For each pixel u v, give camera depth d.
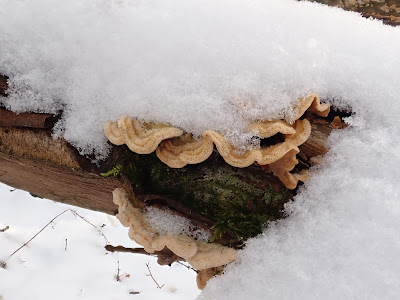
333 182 0.24
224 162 0.25
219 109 0.23
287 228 0.25
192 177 0.26
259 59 0.23
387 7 0.40
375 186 0.23
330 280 0.23
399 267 0.22
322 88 0.23
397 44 0.25
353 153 0.24
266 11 0.25
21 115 0.26
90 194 0.31
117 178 0.27
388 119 0.24
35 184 0.31
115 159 0.27
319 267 0.24
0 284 0.56
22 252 0.60
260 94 0.23
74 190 0.31
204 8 0.25
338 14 0.26
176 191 0.27
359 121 0.24
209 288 0.27
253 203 0.26
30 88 0.25
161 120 0.24
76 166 0.27
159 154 0.24
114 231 0.65
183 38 0.24
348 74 0.24
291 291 0.24
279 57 0.23
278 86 0.23
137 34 0.24
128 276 0.61
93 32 0.24
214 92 0.23
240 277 0.26
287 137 0.23
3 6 0.25
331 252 0.24
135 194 0.27
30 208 0.66
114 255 0.63
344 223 0.24
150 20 0.24
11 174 0.31
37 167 0.29
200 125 0.23
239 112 0.23
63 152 0.27
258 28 0.24
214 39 0.24
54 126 0.26
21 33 0.24
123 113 0.24
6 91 0.25
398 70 0.24
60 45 0.24
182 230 0.27
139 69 0.24
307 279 0.24
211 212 0.26
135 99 0.24
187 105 0.23
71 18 0.24
